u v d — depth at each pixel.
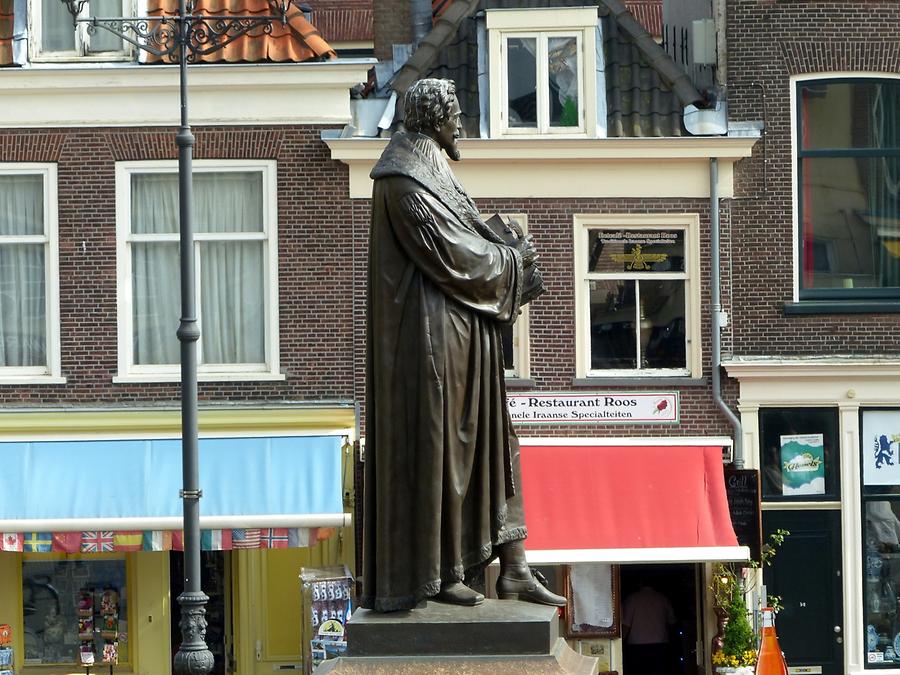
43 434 25.97
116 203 26.00
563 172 26.31
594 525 25.38
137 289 26.17
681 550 25.17
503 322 8.86
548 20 26.42
